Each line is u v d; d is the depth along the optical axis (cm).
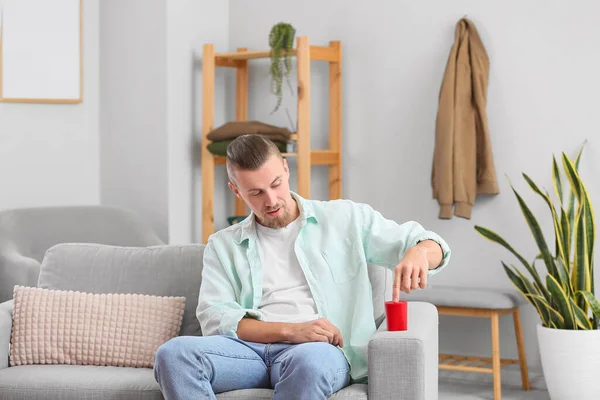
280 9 508
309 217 275
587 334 385
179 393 237
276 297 269
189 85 496
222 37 519
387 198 480
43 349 290
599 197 429
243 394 247
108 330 289
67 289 308
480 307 413
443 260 262
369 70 483
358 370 256
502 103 449
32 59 481
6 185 474
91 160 505
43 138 487
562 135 436
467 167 440
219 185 520
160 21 482
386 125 480
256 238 276
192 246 307
